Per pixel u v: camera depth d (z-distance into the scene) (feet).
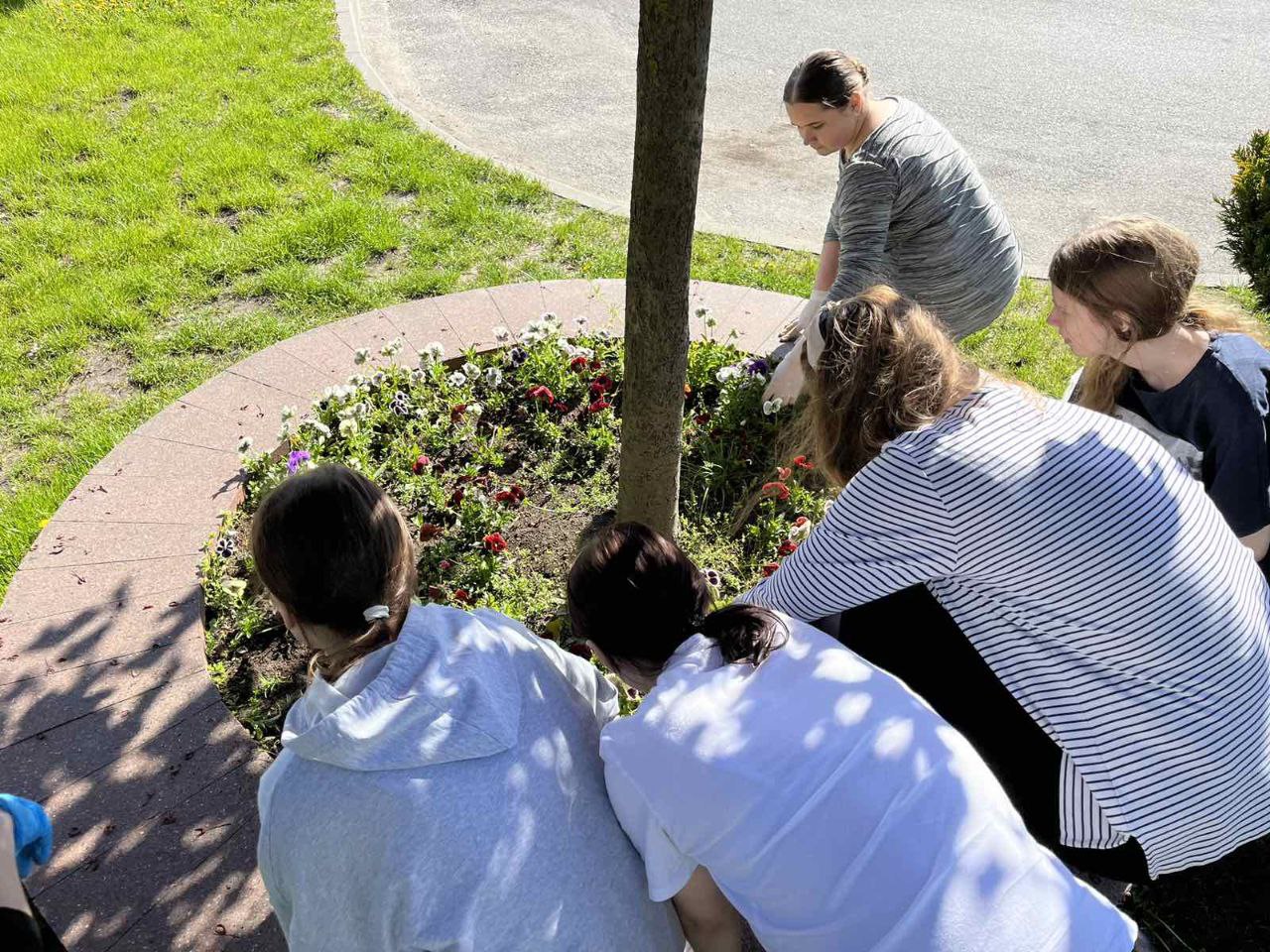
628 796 4.99
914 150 10.55
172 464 11.91
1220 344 7.04
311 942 4.71
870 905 4.57
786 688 5.07
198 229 18.31
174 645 9.59
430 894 4.44
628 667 5.59
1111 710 5.85
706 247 17.97
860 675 5.20
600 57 27.73
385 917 4.48
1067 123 24.13
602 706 5.97
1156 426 7.48
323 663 4.89
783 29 30.12
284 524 4.63
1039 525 5.46
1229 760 5.79
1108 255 6.79
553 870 4.71
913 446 5.64
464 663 4.86
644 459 9.56
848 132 10.87
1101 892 7.82
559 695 5.34
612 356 13.44
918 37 29.63
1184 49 28.60
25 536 11.85
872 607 7.27
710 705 4.95
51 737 8.65
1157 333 6.91
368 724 4.48
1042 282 17.16
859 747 4.83
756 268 17.35
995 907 4.55
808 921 4.71
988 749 6.78
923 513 5.62
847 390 5.91
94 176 20.22
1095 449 5.58
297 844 4.52
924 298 11.45
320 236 17.97
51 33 27.50
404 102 24.81
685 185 7.57
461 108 24.61
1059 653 5.93
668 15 6.70
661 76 6.99
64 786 8.23
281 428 12.03
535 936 4.62
